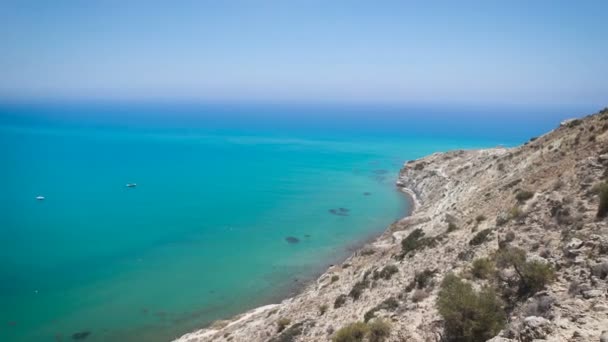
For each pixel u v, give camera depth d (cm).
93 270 5316
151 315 4184
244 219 7850
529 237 1920
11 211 8150
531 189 2747
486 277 1742
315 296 3369
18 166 13112
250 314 4081
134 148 18250
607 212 1652
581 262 1344
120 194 9825
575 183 2214
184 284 4947
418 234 3428
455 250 2434
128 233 6912
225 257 5866
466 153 10362
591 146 2706
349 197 9762
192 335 3681
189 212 8312
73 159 14838
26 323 3953
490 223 2553
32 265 5428
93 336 3772
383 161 15438
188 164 14388
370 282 2772
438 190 7900
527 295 1377
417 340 1488
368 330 1769
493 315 1309
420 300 1930
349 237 6769
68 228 7112
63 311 4209
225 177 12194
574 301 1066
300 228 7306
